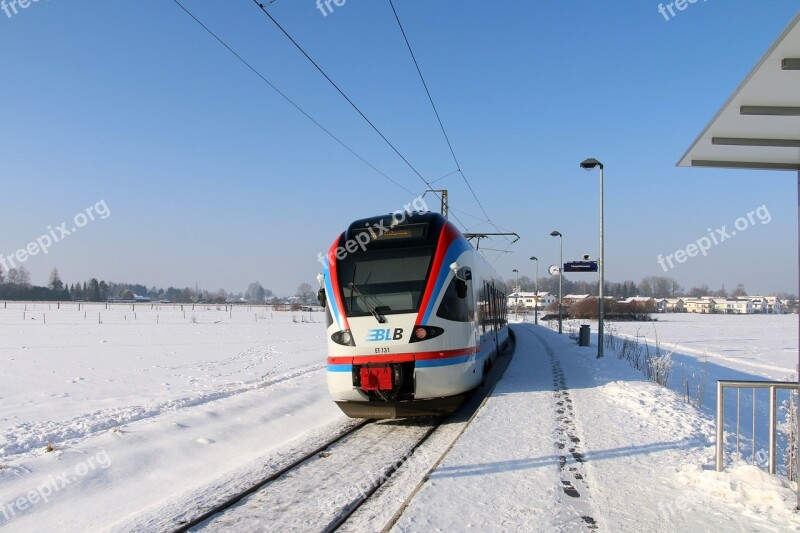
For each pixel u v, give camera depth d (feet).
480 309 40.52
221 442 29.25
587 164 69.72
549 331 139.95
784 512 16.85
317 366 62.39
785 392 51.78
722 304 426.10
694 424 29.66
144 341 95.71
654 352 79.10
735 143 19.94
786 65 14.40
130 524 18.01
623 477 20.67
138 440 28.40
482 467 22.02
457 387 32.17
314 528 17.24
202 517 18.33
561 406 34.88
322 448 26.86
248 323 165.68
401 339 30.89
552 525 16.33
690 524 16.24
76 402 39.29
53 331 115.44
